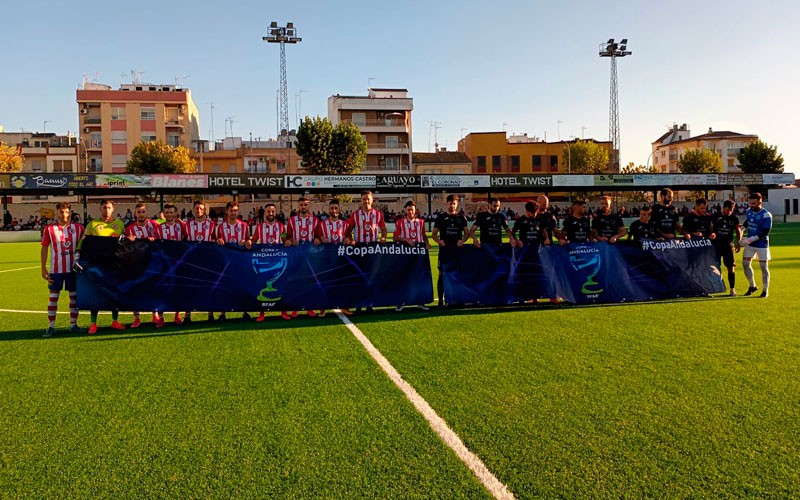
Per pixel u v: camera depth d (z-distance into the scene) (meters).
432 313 8.21
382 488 3.01
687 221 9.73
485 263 8.73
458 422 3.87
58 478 3.20
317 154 48.38
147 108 58.38
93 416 4.11
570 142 64.81
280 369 5.26
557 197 56.75
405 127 62.25
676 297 9.22
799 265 13.94
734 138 76.25
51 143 62.56
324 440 3.62
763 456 3.31
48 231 6.98
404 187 32.28
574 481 3.05
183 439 3.68
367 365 5.34
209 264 7.88
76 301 7.33
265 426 3.87
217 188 30.69
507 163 65.19
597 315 7.79
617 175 34.34
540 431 3.70
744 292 9.83
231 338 6.70
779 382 4.61
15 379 5.07
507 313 8.08
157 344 6.43
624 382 4.66
